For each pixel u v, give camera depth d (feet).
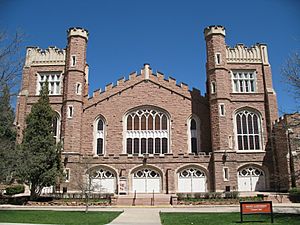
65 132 133.80
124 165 128.16
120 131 139.85
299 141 89.66
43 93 118.73
